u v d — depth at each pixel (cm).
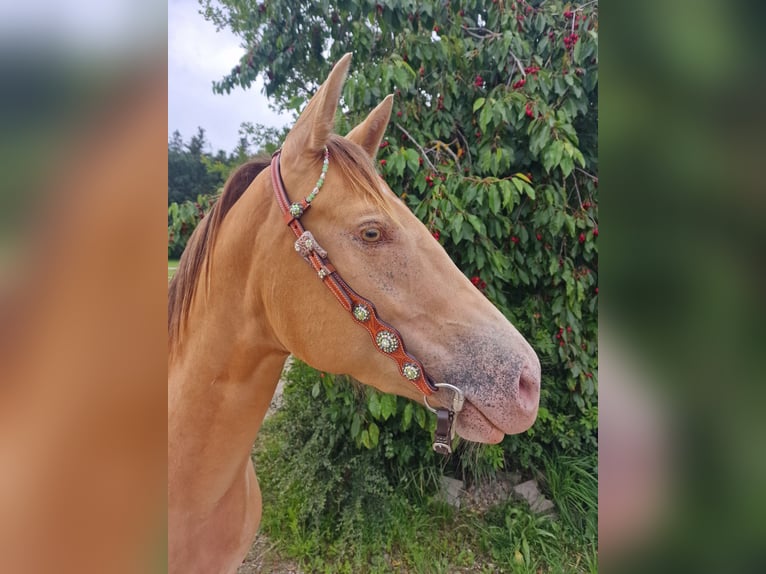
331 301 91
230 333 100
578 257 243
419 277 91
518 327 229
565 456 250
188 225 226
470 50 233
